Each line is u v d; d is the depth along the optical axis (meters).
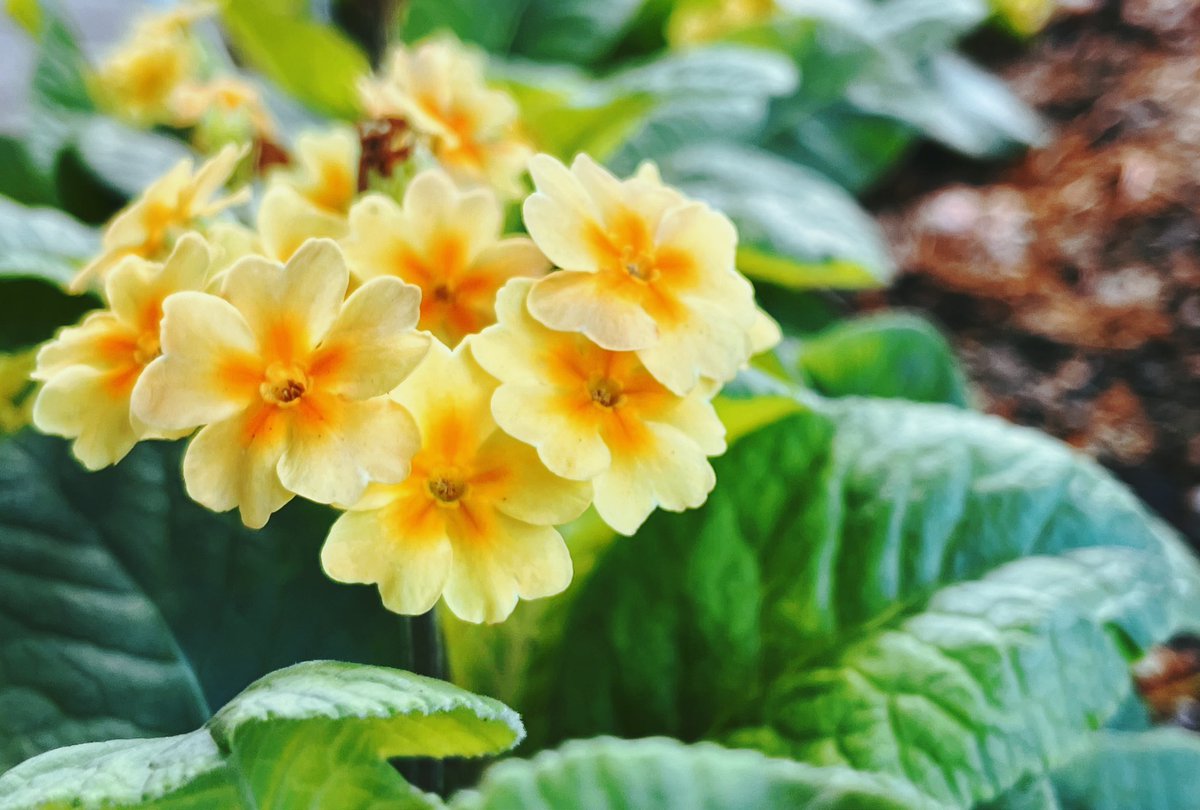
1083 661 0.29
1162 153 0.63
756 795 0.25
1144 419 0.49
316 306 0.26
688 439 0.27
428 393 0.26
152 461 0.31
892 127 0.67
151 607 0.30
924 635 0.29
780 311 0.49
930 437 0.31
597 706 0.32
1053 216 0.62
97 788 0.24
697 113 0.53
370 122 0.30
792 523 0.31
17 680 0.29
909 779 0.28
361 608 0.31
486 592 0.26
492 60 0.57
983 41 0.80
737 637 0.31
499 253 0.28
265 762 0.26
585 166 0.27
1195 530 0.44
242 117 0.36
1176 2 0.73
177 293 0.26
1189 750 0.32
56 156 0.43
